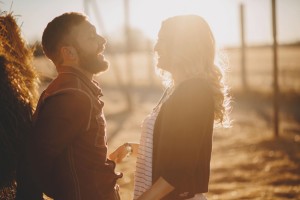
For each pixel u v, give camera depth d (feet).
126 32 98.63
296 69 131.85
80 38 8.65
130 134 48.37
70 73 8.53
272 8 46.55
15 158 9.20
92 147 8.50
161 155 8.18
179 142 8.08
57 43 8.66
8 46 9.68
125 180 27.76
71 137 8.18
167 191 8.12
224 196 26.07
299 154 37.24
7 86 9.19
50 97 8.20
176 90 8.37
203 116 8.19
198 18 8.71
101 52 8.96
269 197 25.90
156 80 125.49
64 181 8.42
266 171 32.17
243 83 89.04
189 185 8.12
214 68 8.93
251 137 45.34
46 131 7.98
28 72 9.93
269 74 126.72
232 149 40.16
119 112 67.97
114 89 110.93
